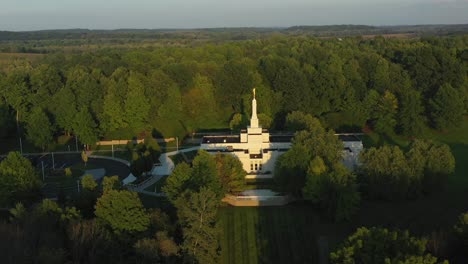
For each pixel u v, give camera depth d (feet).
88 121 566.36
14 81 652.48
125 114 608.60
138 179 459.73
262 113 618.85
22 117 624.59
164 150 566.77
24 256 271.08
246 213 383.65
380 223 366.63
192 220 301.02
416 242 239.09
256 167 464.24
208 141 497.46
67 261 274.36
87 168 508.94
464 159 531.09
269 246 344.69
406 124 607.37
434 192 415.64
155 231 310.65
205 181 373.81
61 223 305.94
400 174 389.80
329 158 411.75
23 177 383.24
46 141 565.94
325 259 327.88
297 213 382.63
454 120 618.03
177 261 293.02
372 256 236.22
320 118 648.38
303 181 394.73
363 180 407.03
